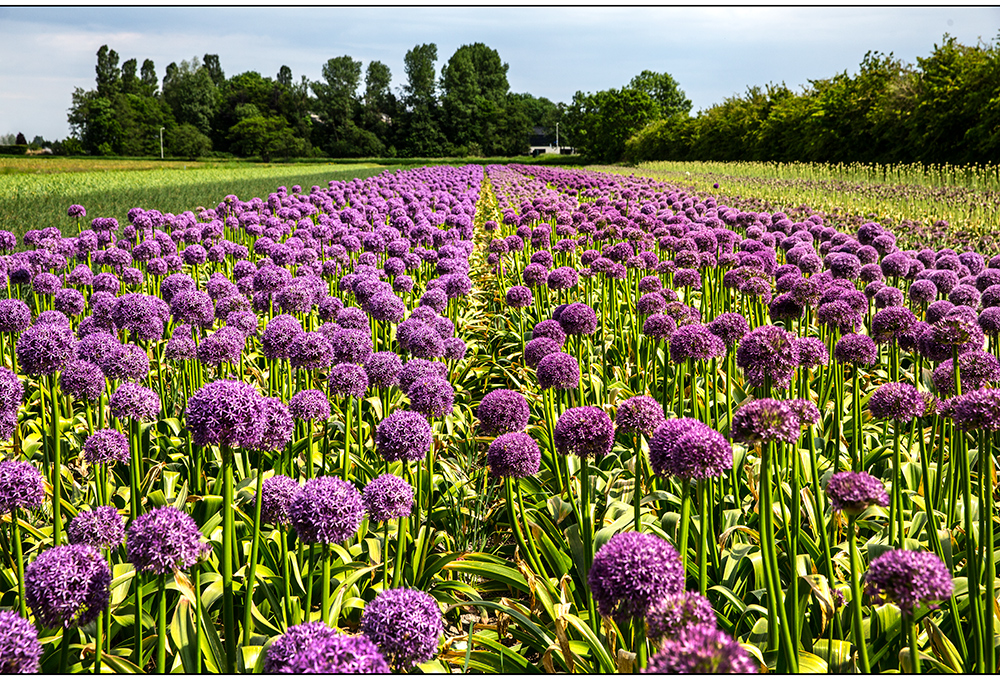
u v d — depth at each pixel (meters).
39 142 159.38
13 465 3.01
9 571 3.43
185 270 11.34
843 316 4.66
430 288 7.70
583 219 12.15
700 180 35.97
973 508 3.84
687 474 2.73
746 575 3.44
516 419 3.69
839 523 3.63
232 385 2.96
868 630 2.98
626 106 104.94
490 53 158.25
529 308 8.60
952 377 3.79
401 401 5.46
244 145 129.50
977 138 36.19
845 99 47.81
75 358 4.07
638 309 5.87
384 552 3.51
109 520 3.04
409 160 114.69
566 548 3.85
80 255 9.02
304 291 6.27
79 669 2.89
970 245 11.59
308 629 2.13
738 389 5.32
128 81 166.50
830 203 20.08
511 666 3.10
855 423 4.12
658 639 2.14
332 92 138.12
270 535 3.69
